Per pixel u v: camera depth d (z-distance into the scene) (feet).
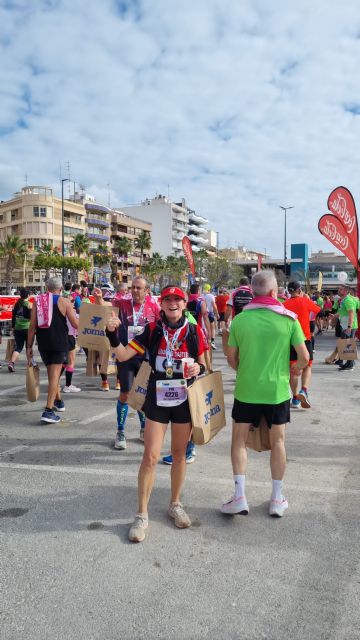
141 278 18.38
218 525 11.89
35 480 14.75
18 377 32.30
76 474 15.24
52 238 266.57
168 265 308.60
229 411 23.70
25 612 8.65
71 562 10.24
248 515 12.42
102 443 18.40
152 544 10.98
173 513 11.98
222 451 17.62
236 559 10.38
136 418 22.16
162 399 11.46
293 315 12.12
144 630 8.21
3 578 9.68
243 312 12.31
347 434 19.52
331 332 72.79
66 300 20.86
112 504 13.03
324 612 8.68
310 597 9.09
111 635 8.09
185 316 11.85
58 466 15.94
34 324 20.75
